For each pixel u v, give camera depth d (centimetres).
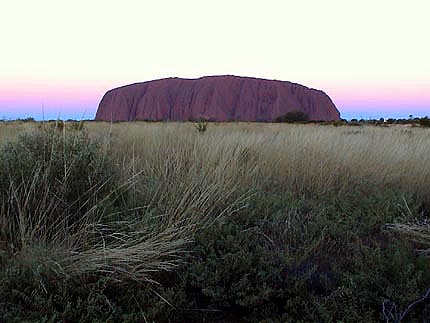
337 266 329
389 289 287
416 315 283
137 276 298
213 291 294
